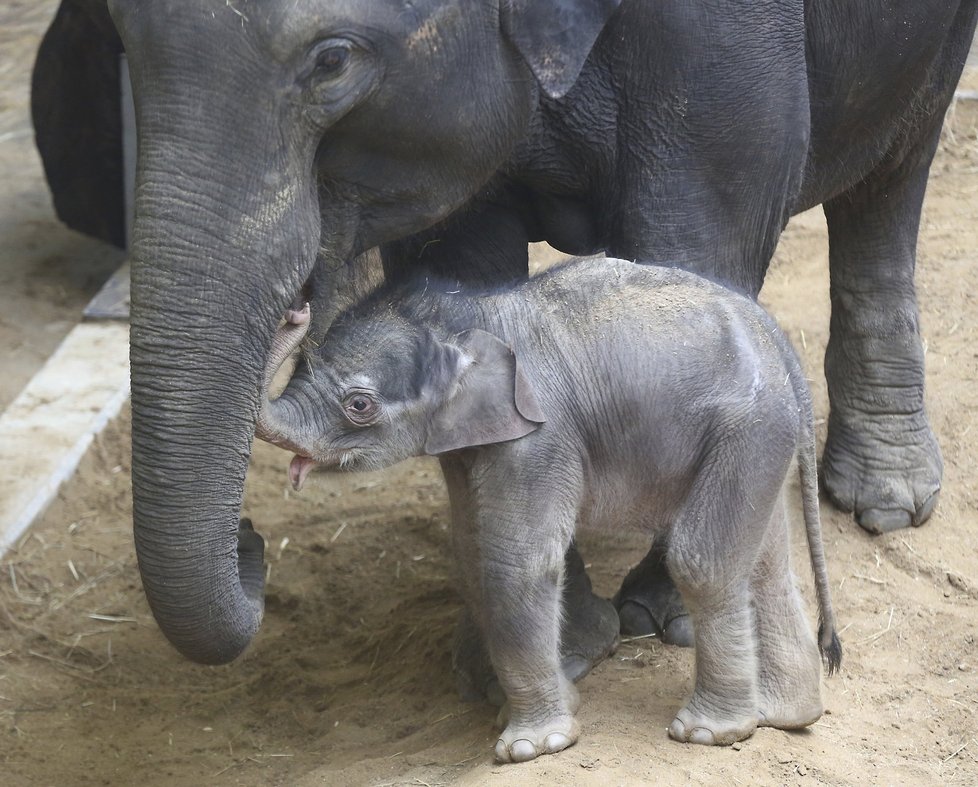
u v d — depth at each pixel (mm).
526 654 7578
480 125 7621
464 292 7809
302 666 10078
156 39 6707
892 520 11000
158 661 10422
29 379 15312
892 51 9789
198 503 6738
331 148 7309
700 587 7637
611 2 7551
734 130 8586
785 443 7613
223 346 6734
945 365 13180
